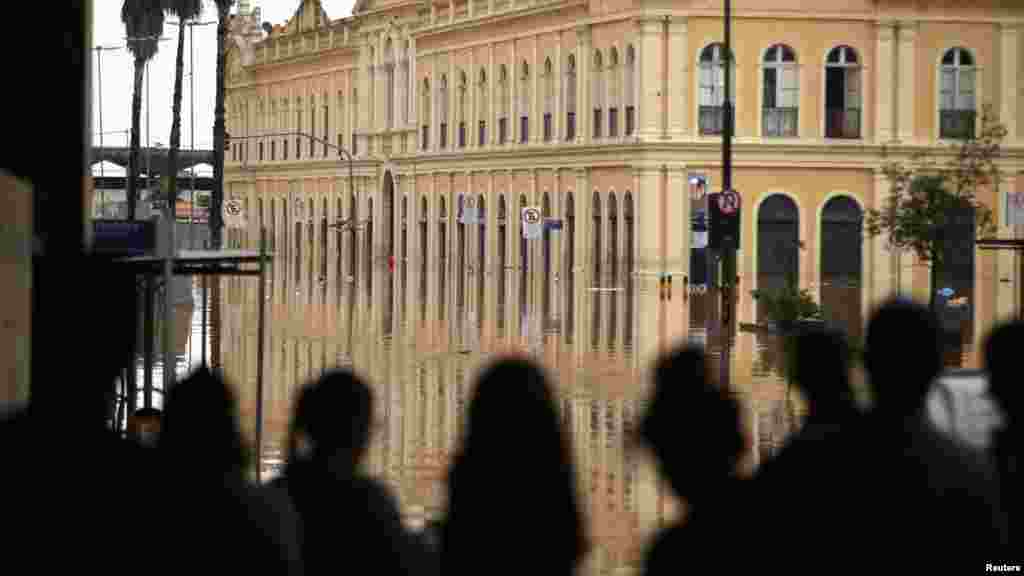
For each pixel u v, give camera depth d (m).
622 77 95.00
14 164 17.83
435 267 117.81
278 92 145.88
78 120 18.05
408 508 26.86
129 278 20.67
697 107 92.06
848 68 92.25
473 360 53.22
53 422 10.60
